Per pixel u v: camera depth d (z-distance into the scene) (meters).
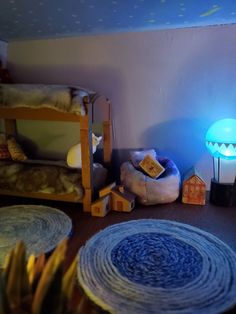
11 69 2.34
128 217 1.76
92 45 2.14
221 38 1.91
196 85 2.04
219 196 1.92
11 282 0.61
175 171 2.00
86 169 1.77
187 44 1.98
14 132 2.42
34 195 1.89
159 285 1.13
